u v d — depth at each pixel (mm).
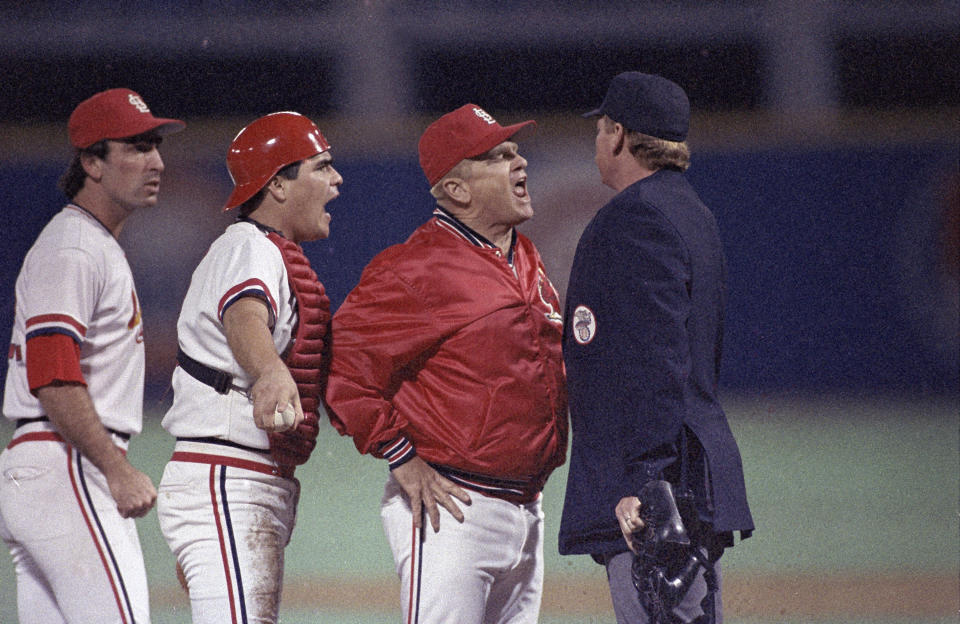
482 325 10906
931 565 21047
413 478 10914
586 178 47500
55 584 10812
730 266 47406
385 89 58031
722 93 57812
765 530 24516
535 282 11531
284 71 58094
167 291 45875
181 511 10250
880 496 28219
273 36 57688
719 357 11219
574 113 58500
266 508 10336
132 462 33562
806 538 23625
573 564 22000
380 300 11000
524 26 57625
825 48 55969
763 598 18859
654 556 9953
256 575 10141
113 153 11438
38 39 57688
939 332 46688
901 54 55531
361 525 26250
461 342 10891
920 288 46781
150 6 57594
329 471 34625
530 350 11125
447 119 11438
